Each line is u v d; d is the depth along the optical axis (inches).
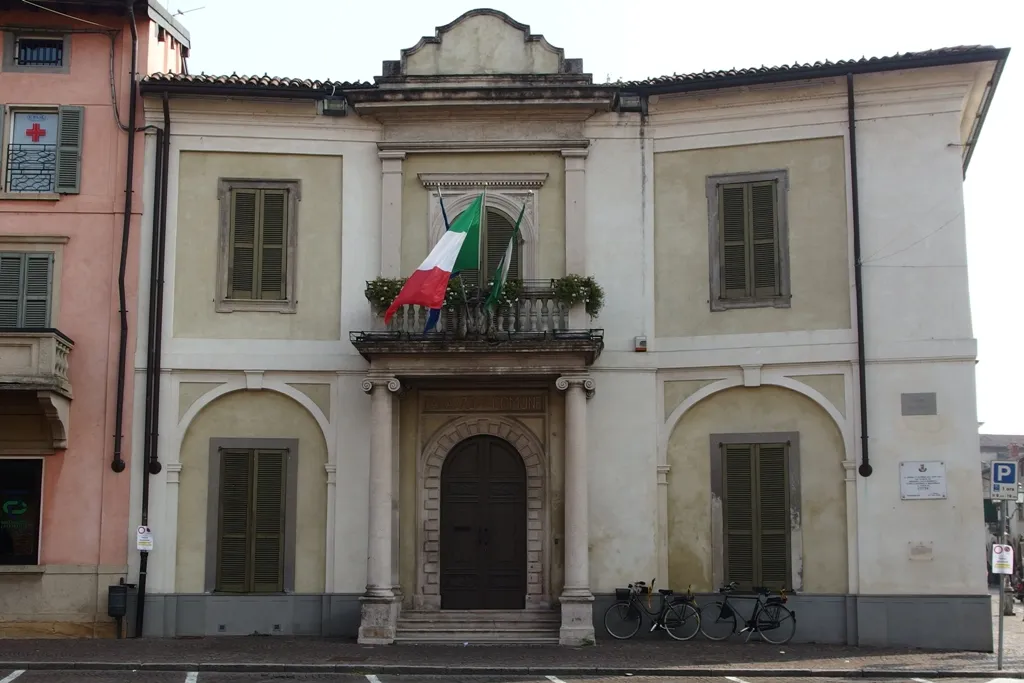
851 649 729.6
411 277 740.7
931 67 772.0
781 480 776.9
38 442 786.8
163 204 810.2
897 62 769.6
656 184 815.1
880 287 772.0
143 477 784.9
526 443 805.9
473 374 765.3
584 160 816.9
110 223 808.9
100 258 805.2
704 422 794.2
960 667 658.8
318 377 803.4
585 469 763.4
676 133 815.7
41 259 805.2
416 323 773.3
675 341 799.1
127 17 826.2
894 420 761.0
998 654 698.2
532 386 806.5
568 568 753.6
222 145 821.2
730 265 798.5
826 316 778.2
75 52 825.5
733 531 780.0
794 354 778.8
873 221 778.2
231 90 810.8
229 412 802.8
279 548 790.5
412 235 816.3
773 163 799.7
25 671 626.2
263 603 783.1
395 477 793.6
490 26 829.8
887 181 779.4
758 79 788.0
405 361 767.7
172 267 807.7
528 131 820.0
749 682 612.7
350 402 799.1
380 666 636.7
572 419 763.4
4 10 820.6
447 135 821.2
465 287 776.9
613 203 813.9
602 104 806.5
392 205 814.5
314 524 793.6
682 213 809.5
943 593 743.1
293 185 821.2
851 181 782.5
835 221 784.9
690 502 788.0
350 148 824.3
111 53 825.5
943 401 756.6
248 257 813.2
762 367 783.1
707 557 781.9
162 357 798.5
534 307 773.9
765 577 772.0
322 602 783.1
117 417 786.2
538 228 814.5
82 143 816.3
